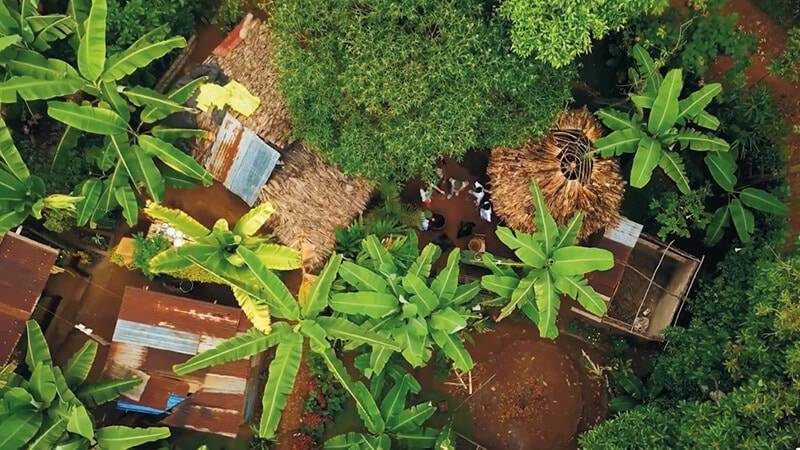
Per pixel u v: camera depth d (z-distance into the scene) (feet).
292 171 38.37
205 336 37.96
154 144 33.32
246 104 37.58
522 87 32.50
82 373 34.50
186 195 41.65
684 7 40.34
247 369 38.06
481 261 40.34
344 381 31.40
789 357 27.68
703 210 39.01
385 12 30.35
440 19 30.22
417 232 42.24
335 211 38.58
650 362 42.09
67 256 40.29
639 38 36.88
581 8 28.86
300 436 41.01
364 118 33.94
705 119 33.24
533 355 42.65
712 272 40.45
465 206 42.42
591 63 41.24
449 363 42.24
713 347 34.09
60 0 37.35
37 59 31.73
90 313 41.34
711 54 35.91
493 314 42.50
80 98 38.65
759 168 38.65
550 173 35.96
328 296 31.78
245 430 41.39
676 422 31.89
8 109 37.27
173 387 37.68
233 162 38.09
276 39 33.99
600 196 36.81
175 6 37.78
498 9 30.76
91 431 30.83
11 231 37.42
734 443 28.09
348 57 31.63
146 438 32.35
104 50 30.83
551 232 31.63
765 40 41.65
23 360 39.14
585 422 42.37
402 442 35.96
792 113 40.52
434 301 30.66
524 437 42.37
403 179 37.52
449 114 32.19
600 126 37.32
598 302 31.24
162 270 30.68
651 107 33.37
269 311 30.76
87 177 37.78
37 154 37.96
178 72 41.22
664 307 40.27
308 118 35.17
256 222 32.48
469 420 42.32
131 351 37.58
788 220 39.22
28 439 31.22
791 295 28.35
